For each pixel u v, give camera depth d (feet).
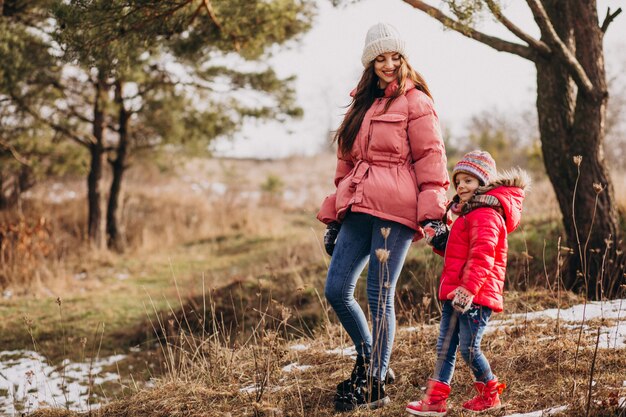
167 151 47.93
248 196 66.74
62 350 24.59
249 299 26.43
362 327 11.27
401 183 10.91
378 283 10.90
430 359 13.29
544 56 20.02
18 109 39.68
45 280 36.52
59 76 39.27
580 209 20.25
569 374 11.56
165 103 43.62
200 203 60.18
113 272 40.14
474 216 10.30
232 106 44.06
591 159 20.16
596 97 20.01
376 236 10.87
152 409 13.04
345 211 11.21
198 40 27.14
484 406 10.37
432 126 10.95
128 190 63.41
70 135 43.83
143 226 52.03
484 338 14.11
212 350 16.03
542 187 36.55
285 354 14.65
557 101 20.35
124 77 37.47
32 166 44.21
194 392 13.26
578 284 20.16
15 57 32.37
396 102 11.14
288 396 12.48
